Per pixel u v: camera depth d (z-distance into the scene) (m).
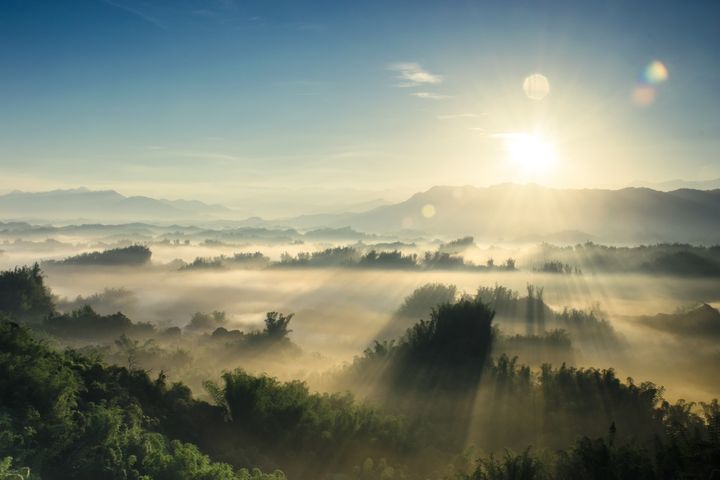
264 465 42.56
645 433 52.19
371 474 42.38
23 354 42.22
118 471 32.03
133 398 44.34
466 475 39.94
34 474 29.39
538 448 47.50
